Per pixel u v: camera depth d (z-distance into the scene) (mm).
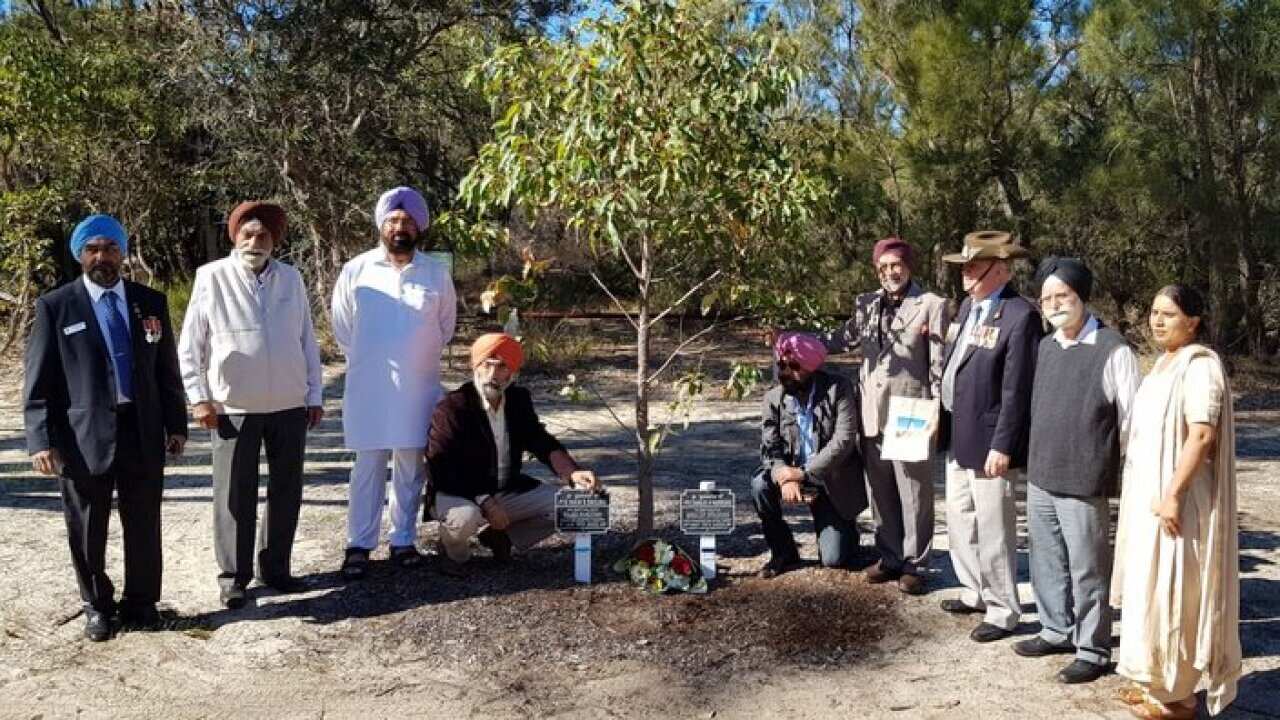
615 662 4715
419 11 16984
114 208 15938
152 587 5086
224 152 16344
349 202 16391
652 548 5609
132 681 4531
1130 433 4219
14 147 16141
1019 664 4711
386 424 5695
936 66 13961
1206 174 13961
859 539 6402
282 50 16109
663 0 5238
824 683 4531
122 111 15281
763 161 5594
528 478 5922
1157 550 4059
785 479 5598
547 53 5609
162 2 16547
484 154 5598
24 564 6031
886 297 5562
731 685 4512
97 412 4859
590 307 19438
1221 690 4055
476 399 5688
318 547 6383
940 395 5203
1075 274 4469
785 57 5508
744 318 6148
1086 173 14398
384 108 16891
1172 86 14414
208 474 8562
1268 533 6918
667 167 5145
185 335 5266
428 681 4539
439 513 5641
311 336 5590
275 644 4891
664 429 6008
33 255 14742
